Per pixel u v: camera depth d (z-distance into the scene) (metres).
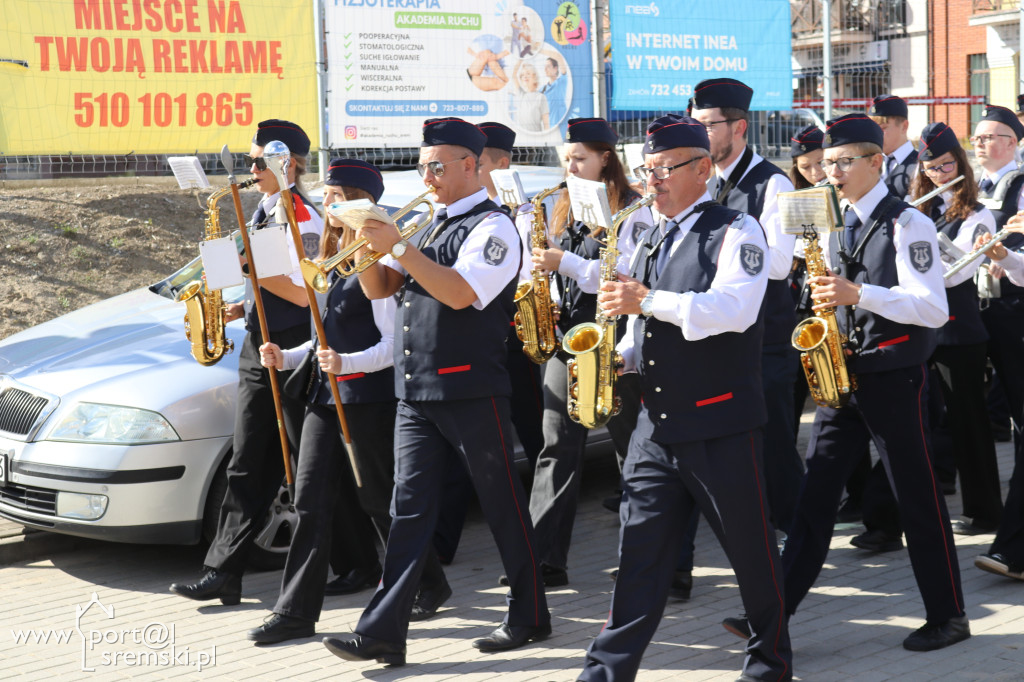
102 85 8.04
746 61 10.08
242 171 9.61
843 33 17.00
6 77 7.75
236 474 4.81
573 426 4.92
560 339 4.89
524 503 4.15
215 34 8.25
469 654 4.20
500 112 9.02
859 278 4.13
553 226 5.13
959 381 5.51
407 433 4.09
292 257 4.57
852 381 4.07
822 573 5.14
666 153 3.57
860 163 4.10
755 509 3.54
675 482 3.55
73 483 4.94
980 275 5.71
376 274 4.09
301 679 3.98
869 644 4.21
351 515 4.90
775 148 10.46
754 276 3.43
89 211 9.93
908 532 4.12
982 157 5.94
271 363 4.36
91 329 5.84
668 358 3.51
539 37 9.09
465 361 3.96
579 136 4.90
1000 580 4.91
